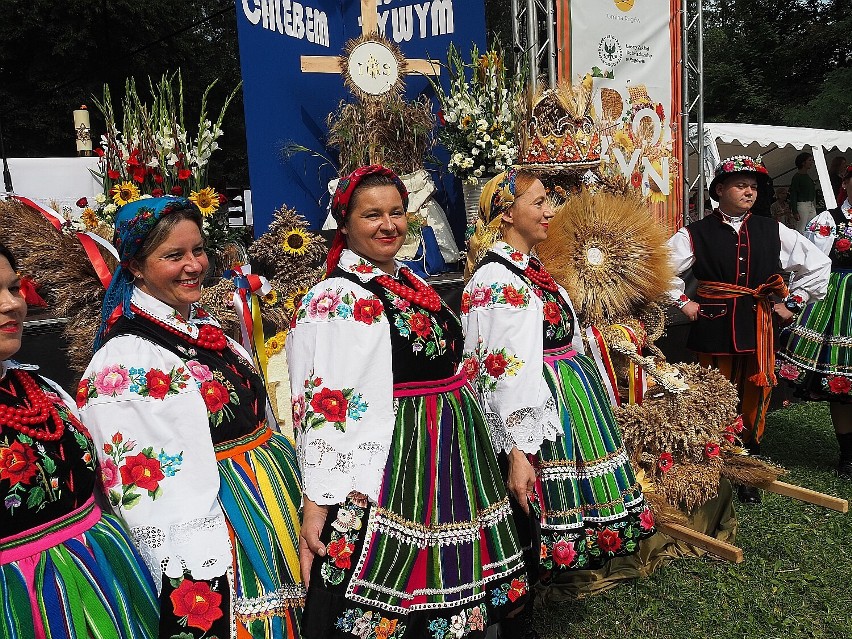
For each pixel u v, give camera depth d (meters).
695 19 5.31
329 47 4.51
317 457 1.68
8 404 1.36
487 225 2.52
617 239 3.07
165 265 1.62
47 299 2.72
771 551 3.20
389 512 1.72
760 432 3.81
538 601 2.80
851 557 3.14
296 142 4.29
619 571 2.98
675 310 4.46
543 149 3.35
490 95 3.95
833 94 18.48
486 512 1.88
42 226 2.61
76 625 1.33
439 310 1.88
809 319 4.04
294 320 1.80
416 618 1.75
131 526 1.50
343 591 1.68
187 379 1.60
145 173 2.87
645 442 3.05
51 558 1.35
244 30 3.93
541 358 2.21
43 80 16.14
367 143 3.94
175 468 1.54
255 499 1.69
